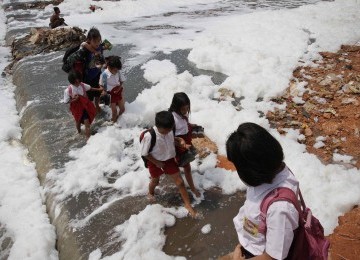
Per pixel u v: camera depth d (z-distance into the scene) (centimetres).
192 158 402
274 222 193
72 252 390
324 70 717
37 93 723
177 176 404
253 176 199
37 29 1095
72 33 998
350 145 511
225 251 367
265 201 199
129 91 688
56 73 810
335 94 634
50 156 533
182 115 412
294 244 203
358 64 735
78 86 536
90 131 576
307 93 645
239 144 199
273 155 195
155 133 375
